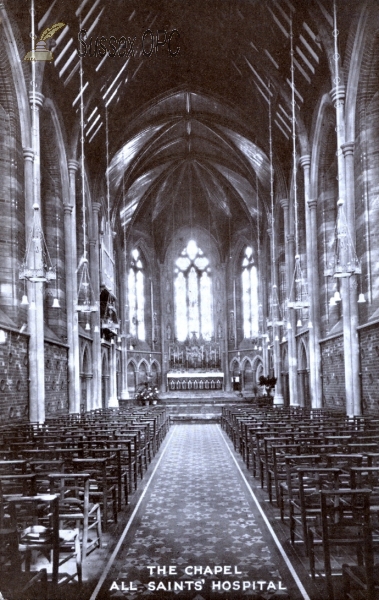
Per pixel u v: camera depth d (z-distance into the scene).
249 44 29.53
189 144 47.28
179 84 36.03
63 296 29.09
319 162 29.64
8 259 21.20
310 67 27.23
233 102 36.44
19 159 21.80
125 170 42.06
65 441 12.95
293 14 25.08
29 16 21.08
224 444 22.89
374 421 16.39
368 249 22.20
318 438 11.80
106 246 39.47
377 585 5.45
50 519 8.52
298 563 8.13
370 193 22.30
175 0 28.92
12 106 21.34
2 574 5.97
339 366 26.59
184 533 9.79
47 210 28.30
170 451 20.98
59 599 6.71
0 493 7.09
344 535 7.11
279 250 43.00
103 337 38.34
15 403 20.33
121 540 9.41
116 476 11.89
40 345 22.09
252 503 12.04
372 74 21.81
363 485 9.44
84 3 24.06
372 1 19.91
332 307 29.42
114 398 42.16
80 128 29.78
